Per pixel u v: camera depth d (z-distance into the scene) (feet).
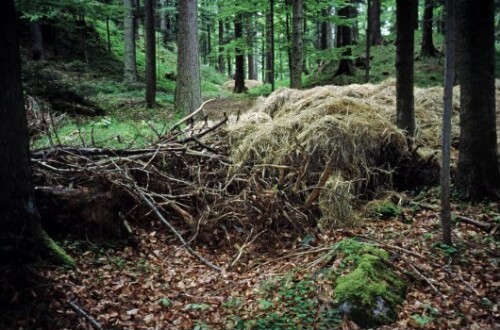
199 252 18.83
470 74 20.83
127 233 18.71
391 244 17.74
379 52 67.72
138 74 81.20
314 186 20.80
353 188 22.58
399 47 25.40
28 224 14.66
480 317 13.21
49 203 17.70
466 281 15.19
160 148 22.43
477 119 20.92
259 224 19.60
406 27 25.02
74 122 38.70
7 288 12.80
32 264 14.19
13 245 13.85
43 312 12.69
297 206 20.90
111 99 55.72
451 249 16.87
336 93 30.07
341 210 20.79
